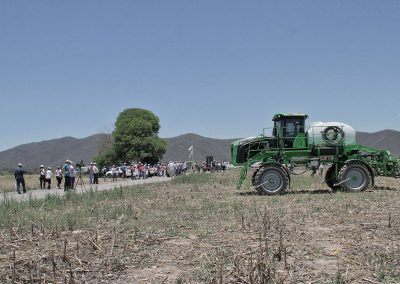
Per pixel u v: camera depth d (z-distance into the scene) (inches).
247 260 301.9
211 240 373.7
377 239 361.4
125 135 2694.4
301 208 547.5
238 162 806.5
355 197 653.3
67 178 1058.7
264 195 735.7
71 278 259.0
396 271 273.4
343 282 255.8
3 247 362.0
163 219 491.5
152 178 1870.1
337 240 361.1
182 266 297.4
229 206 589.3
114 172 1731.1
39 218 494.6
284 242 354.6
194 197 737.0
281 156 786.8
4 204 627.5
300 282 256.8
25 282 268.7
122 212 539.8
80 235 402.6
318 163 786.2
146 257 321.7
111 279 273.9
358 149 791.7
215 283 247.1
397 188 813.2
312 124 792.3
